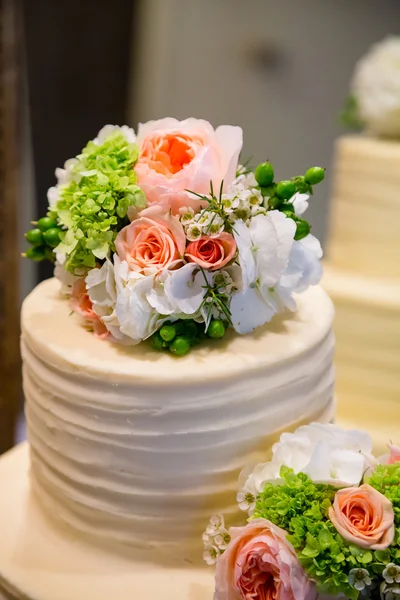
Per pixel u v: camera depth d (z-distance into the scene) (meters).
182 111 1.66
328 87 1.61
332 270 1.04
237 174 0.65
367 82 1.07
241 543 0.57
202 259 0.60
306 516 0.57
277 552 0.56
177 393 0.59
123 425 0.60
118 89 1.53
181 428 0.60
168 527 0.62
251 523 0.57
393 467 0.59
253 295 0.62
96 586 0.62
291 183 0.63
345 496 0.57
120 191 0.62
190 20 1.59
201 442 0.60
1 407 1.15
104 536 0.64
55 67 1.43
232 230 0.60
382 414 0.97
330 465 0.59
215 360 0.61
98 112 1.52
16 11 1.03
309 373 0.63
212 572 0.63
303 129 1.65
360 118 1.10
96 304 0.63
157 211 0.62
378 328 0.94
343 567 0.56
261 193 0.63
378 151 0.98
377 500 0.56
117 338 0.63
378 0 1.51
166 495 0.61
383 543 0.55
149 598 0.61
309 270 0.64
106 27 1.46
